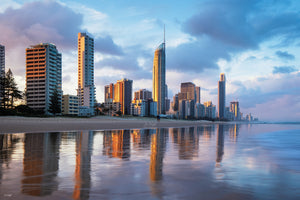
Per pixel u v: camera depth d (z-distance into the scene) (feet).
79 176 28.45
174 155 46.42
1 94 408.26
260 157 44.42
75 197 20.88
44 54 574.15
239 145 67.56
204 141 80.79
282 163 37.99
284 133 142.31
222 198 20.67
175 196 21.16
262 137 104.53
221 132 154.10
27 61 579.89
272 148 60.49
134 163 37.40
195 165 35.78
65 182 25.68
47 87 567.59
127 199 20.36
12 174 29.37
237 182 25.98
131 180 26.61
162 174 29.63
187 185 24.68
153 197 20.89
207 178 27.66
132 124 289.74
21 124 171.32
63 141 77.41
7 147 59.31
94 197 20.88
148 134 122.93
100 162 38.22
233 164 36.76
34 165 35.45
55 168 33.22
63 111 586.86
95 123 256.32
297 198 20.88
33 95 570.05
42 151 51.85
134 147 60.64
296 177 28.45
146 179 27.09
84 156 44.70
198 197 20.93
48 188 23.49
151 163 37.42
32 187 23.84
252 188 23.77
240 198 20.72
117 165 35.68
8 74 408.26
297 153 50.55
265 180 26.94
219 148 59.36
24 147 59.31
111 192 22.29
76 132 140.36
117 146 62.95
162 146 63.62
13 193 21.90
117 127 241.55
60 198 20.63
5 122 172.76
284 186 24.56
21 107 420.77
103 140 82.43
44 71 570.87
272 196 21.36
